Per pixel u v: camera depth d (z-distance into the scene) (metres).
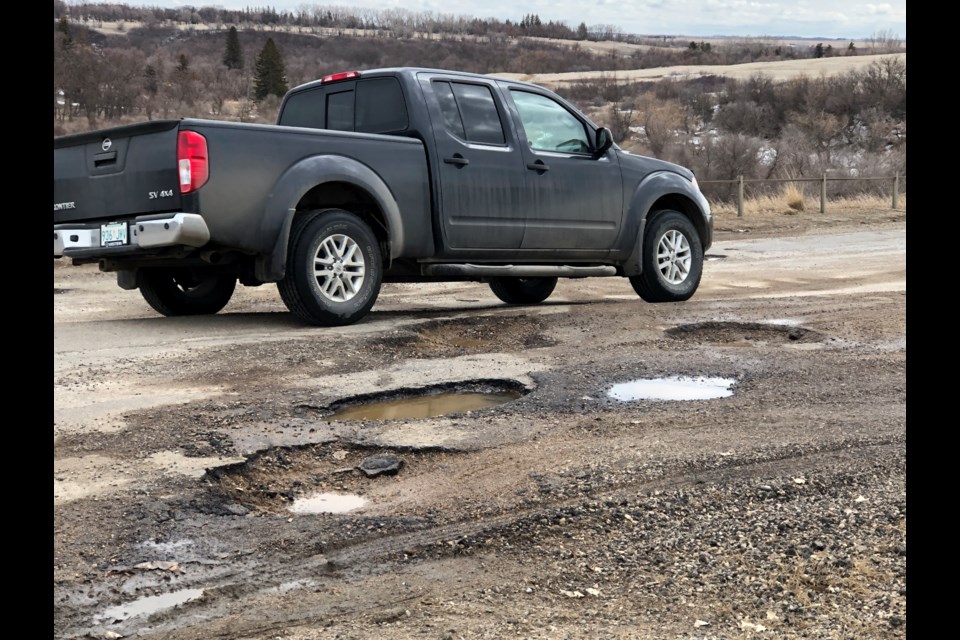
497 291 9.55
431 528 3.25
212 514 3.37
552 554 3.03
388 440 4.24
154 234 6.46
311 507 3.55
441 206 7.56
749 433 4.31
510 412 4.73
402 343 6.57
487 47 141.50
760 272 12.54
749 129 51.88
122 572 2.86
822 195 24.44
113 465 3.80
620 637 2.46
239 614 2.62
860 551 2.97
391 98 7.70
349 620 2.58
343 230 7.11
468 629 2.51
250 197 6.64
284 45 136.75
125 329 7.07
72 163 6.95
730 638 2.46
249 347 6.22
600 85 78.62
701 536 3.14
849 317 7.57
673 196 9.32
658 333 6.93
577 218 8.36
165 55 108.44
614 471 3.76
